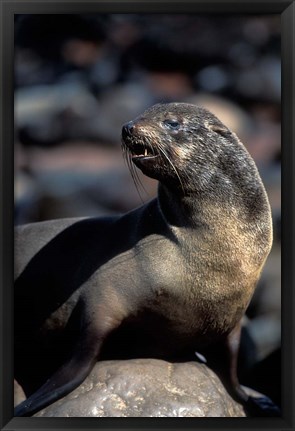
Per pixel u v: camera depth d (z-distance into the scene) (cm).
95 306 3284
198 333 3347
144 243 3328
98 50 10225
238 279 3297
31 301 3578
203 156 3284
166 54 10300
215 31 10562
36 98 9106
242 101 9825
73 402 3130
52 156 8281
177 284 3250
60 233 3638
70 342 3506
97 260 3422
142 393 3162
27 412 3081
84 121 8856
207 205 3281
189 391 3222
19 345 3609
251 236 3319
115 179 7662
